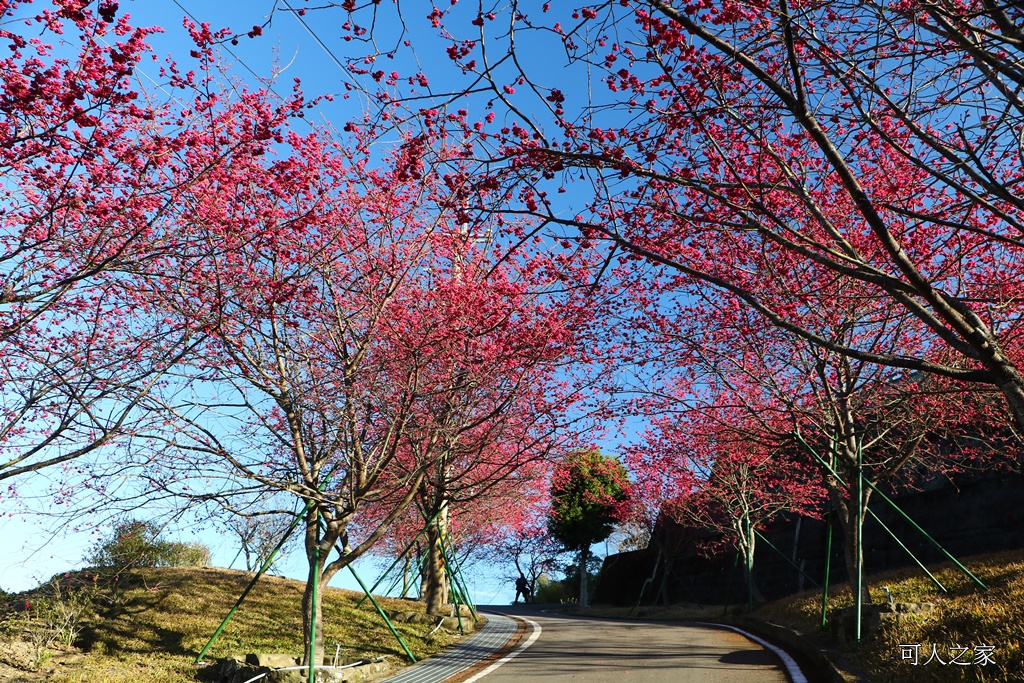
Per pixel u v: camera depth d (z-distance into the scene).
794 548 25.97
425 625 15.59
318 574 11.00
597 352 12.70
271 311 9.17
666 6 5.75
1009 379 5.68
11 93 6.35
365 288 10.96
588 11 5.88
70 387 7.82
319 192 9.59
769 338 12.46
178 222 8.05
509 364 11.84
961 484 19.56
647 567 35.06
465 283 11.29
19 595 14.70
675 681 9.95
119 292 8.74
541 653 12.95
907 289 5.77
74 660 11.08
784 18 5.57
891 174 8.93
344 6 5.83
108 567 15.67
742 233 9.58
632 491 30.41
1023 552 15.51
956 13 5.44
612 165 6.21
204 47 7.25
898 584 15.11
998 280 9.74
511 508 21.73
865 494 13.67
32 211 7.43
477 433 13.70
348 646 13.00
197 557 20.30
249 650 12.22
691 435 16.14
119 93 6.67
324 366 11.12
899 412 13.62
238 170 8.07
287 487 10.11
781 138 8.54
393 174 10.04
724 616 21.42
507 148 6.61
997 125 5.91
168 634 12.67
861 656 10.06
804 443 12.55
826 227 6.31
